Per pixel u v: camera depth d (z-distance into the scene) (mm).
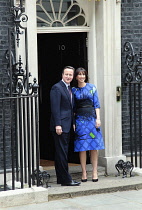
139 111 8641
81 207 7086
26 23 8141
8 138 8109
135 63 8938
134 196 7648
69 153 9352
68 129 7945
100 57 8750
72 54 9109
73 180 8141
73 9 8805
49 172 8672
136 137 8750
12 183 7242
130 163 8578
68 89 8031
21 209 6984
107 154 8789
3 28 8023
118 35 8711
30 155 7949
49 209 6984
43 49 9617
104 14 8648
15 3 8047
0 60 8008
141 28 8992
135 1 8922
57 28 8648
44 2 8609
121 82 8898
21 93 7746
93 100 8250
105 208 7031
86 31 8844
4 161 7129
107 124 8758
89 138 8164
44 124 9859
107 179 8469
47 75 9625
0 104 8023
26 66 7301
